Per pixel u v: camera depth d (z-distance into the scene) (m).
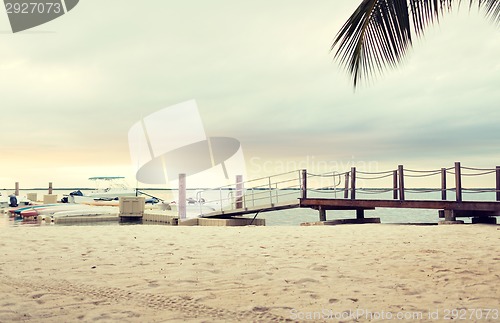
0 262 7.53
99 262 7.53
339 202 17.30
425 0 6.00
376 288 5.51
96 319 4.28
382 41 6.32
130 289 5.54
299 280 6.00
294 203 18.41
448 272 6.32
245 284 5.80
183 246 9.59
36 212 26.19
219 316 4.43
